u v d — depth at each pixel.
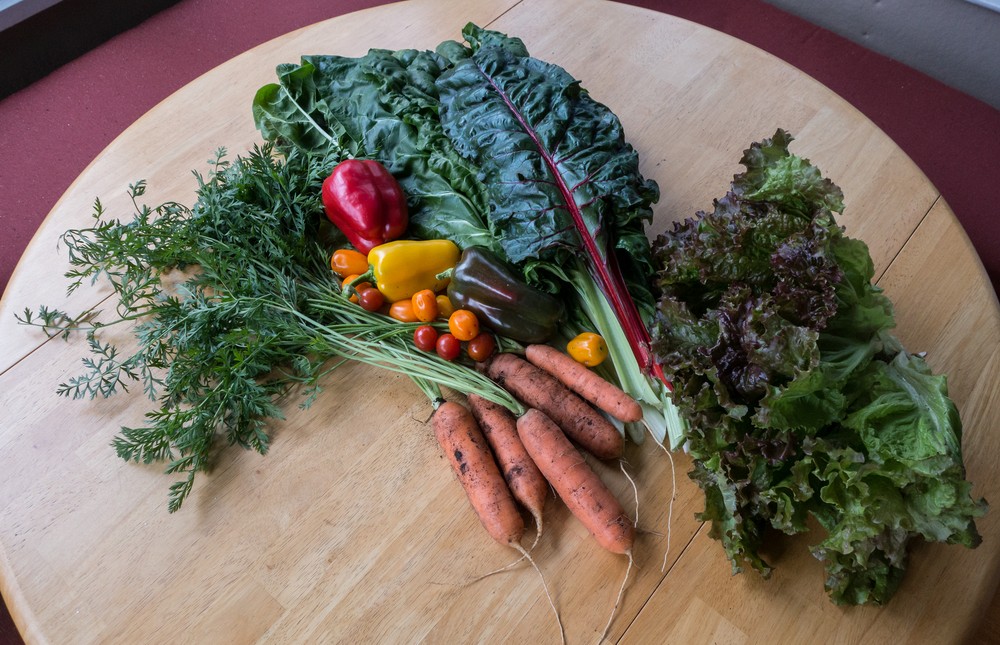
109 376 1.67
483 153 1.77
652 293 1.75
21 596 1.42
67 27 3.18
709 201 1.91
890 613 1.35
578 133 1.78
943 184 2.74
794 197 1.50
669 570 1.43
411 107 1.89
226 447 1.61
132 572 1.46
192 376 1.61
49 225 1.97
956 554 1.38
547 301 1.69
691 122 2.05
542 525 1.50
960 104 2.95
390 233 1.83
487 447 1.58
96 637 1.38
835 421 1.37
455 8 2.36
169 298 1.66
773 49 3.19
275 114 2.01
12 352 1.75
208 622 1.40
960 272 1.73
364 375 1.72
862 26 3.22
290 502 1.54
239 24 3.39
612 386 1.62
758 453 1.34
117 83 3.17
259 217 1.78
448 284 1.80
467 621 1.39
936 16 2.98
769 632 1.35
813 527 1.46
